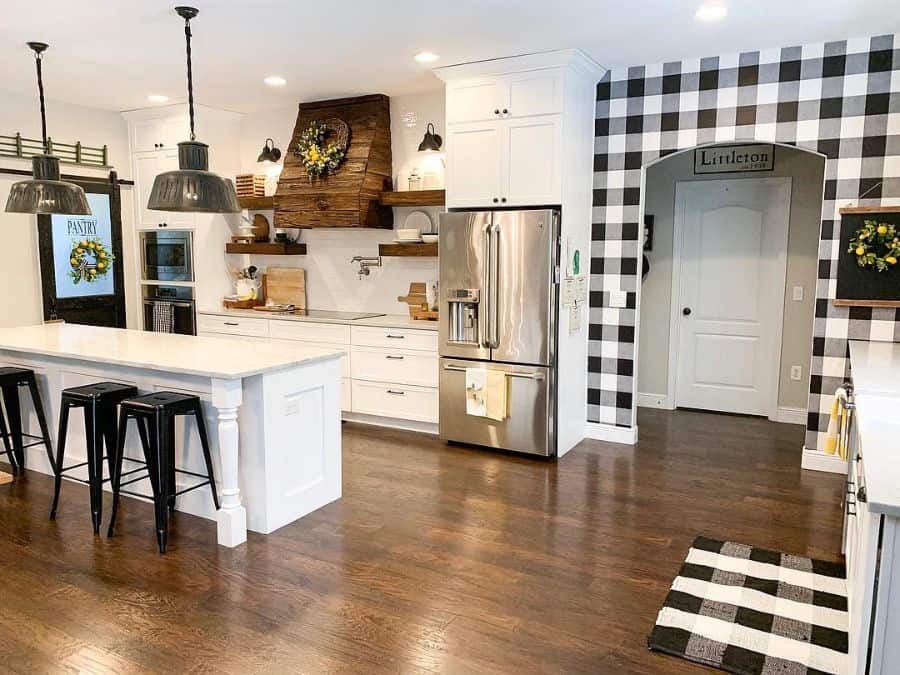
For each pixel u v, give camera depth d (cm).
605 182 492
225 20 375
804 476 436
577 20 373
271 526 344
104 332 457
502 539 340
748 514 373
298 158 577
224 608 272
